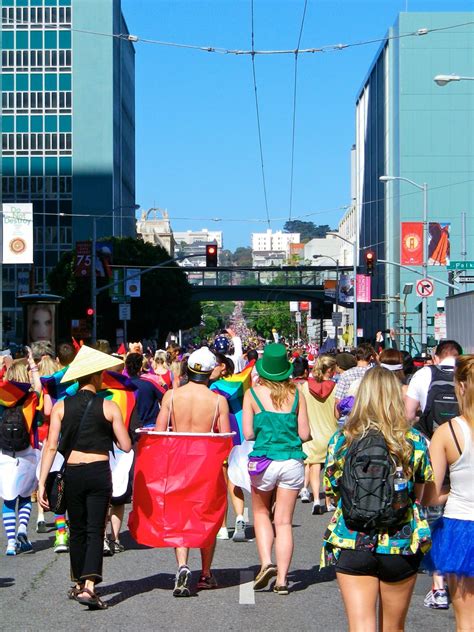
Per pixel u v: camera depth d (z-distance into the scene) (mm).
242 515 13242
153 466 9734
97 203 123000
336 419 14242
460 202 98125
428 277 50719
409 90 98250
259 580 9922
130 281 71625
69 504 9359
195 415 9945
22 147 123500
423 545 6168
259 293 125750
